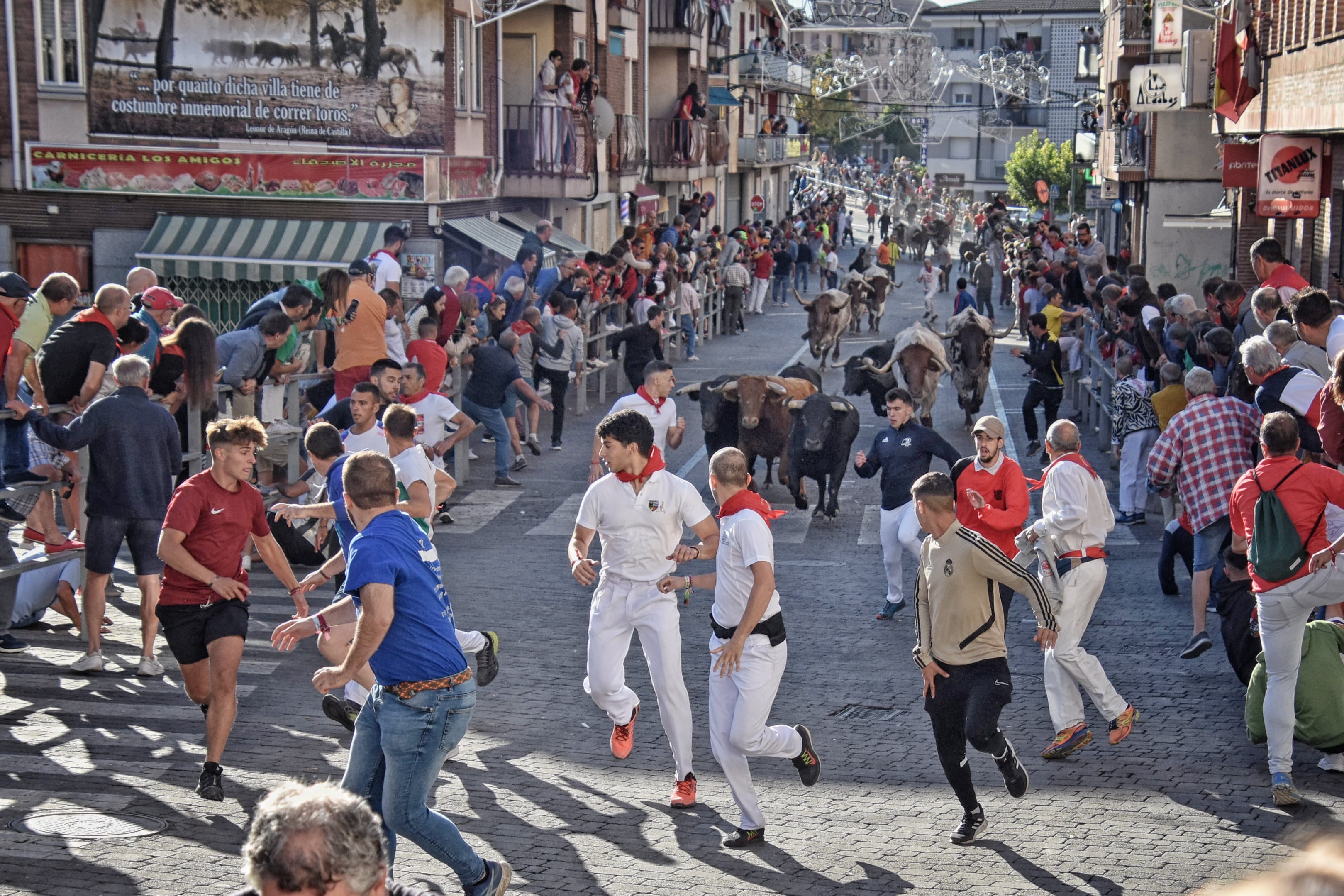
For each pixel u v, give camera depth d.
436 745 6.43
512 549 15.02
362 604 6.32
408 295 24.94
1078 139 56.22
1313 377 10.30
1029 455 20.33
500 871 6.61
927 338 20.11
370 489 6.53
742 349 34.16
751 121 66.50
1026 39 100.56
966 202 84.56
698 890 7.09
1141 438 15.70
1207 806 8.17
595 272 25.84
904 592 13.05
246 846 3.62
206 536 8.34
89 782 8.44
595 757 9.10
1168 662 10.99
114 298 11.20
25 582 11.17
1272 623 8.23
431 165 24.70
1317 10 18.80
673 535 8.34
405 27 25.70
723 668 7.45
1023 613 12.52
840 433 15.88
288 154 24.75
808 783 8.00
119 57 25.55
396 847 7.01
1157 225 34.88
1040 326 20.09
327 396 15.98
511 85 32.94
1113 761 8.92
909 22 60.62
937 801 8.32
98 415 10.02
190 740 9.20
